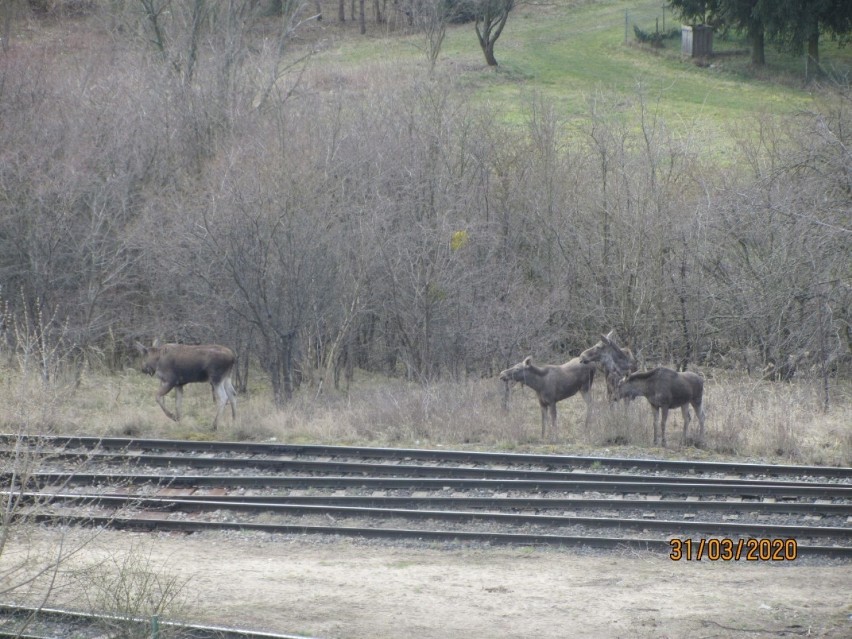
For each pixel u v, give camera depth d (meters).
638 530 29.73
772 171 58.22
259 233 49.12
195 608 23.36
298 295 49.59
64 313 53.94
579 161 65.44
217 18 72.69
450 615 23.20
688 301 58.00
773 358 55.75
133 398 50.50
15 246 53.97
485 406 45.50
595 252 60.41
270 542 29.20
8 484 32.53
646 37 127.38
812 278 54.56
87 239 53.31
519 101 97.69
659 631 22.28
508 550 28.47
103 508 31.67
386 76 74.12
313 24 135.00
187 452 38.69
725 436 40.28
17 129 57.69
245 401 50.97
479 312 55.59
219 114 62.00
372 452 37.97
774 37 112.62
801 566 27.25
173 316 56.12
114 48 73.38
